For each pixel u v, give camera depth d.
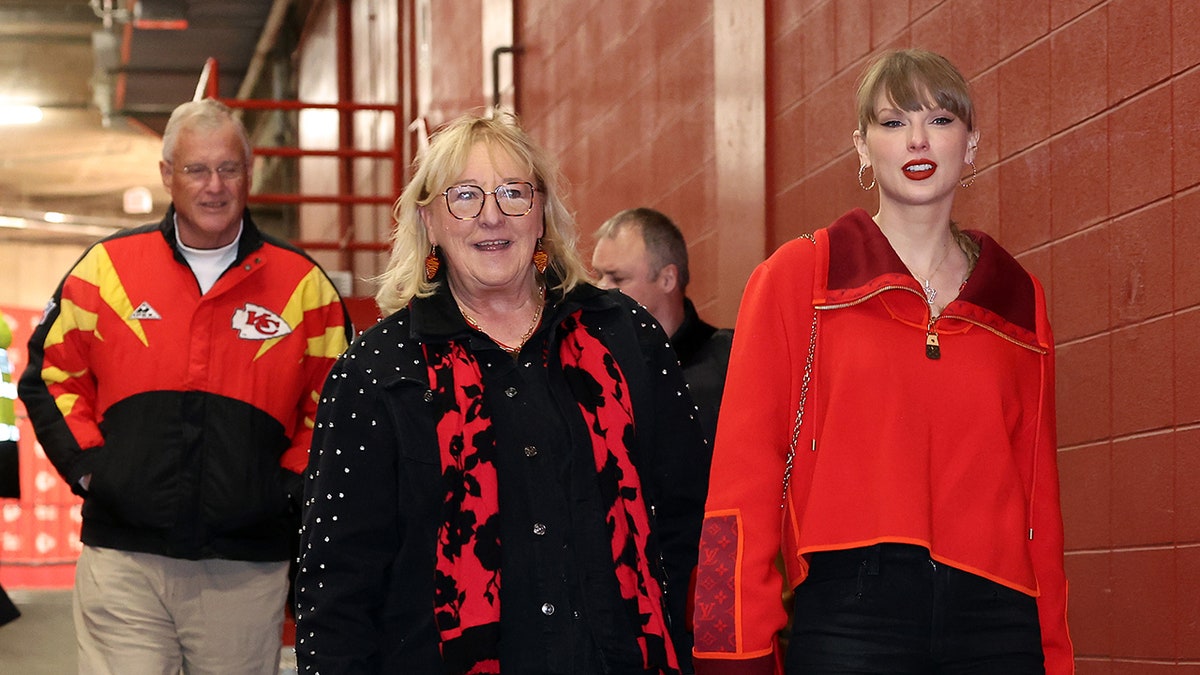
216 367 3.73
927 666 2.30
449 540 2.33
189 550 3.65
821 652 2.31
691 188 6.29
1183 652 3.12
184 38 16.61
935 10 4.29
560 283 2.53
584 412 2.42
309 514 2.40
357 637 2.35
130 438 3.66
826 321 2.45
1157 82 3.26
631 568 2.37
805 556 2.36
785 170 5.38
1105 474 3.44
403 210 2.54
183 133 3.73
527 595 2.33
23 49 17.98
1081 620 3.53
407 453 2.35
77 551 11.70
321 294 3.92
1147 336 3.28
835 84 4.94
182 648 3.72
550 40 8.58
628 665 2.34
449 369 2.40
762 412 2.42
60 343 3.71
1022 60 3.83
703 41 6.14
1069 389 3.59
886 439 2.35
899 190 2.48
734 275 5.79
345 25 14.93
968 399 2.39
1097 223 3.48
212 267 3.84
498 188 2.46
